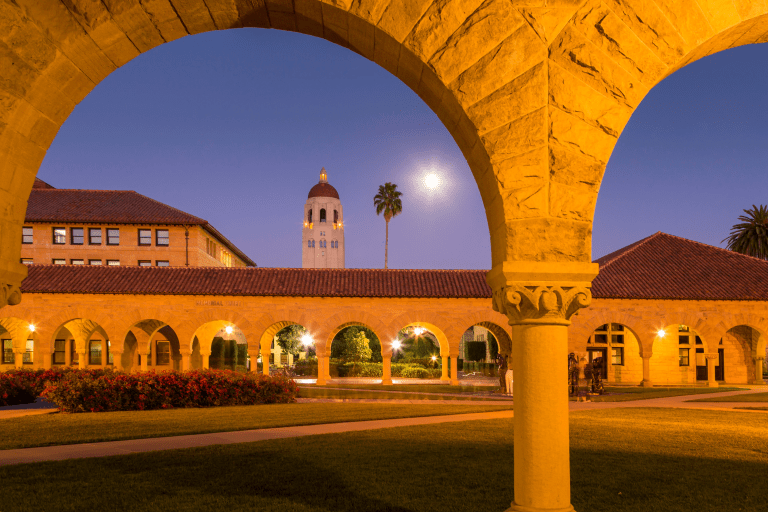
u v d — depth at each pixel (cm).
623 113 487
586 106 484
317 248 14425
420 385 3164
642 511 627
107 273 3303
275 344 6059
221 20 520
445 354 3644
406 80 546
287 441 1048
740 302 3266
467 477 769
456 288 3291
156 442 1045
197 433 1162
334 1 470
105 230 5006
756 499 674
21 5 462
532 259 474
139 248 5003
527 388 477
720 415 1573
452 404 1878
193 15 505
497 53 478
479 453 934
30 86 475
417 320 3228
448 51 476
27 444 1008
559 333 482
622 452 955
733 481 758
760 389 2909
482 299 3250
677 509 636
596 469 825
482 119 477
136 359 3988
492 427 1251
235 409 1656
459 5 477
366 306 3231
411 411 1595
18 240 518
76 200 5191
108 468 818
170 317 3158
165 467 826
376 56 536
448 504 646
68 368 2227
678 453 948
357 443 1030
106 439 1069
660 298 3209
